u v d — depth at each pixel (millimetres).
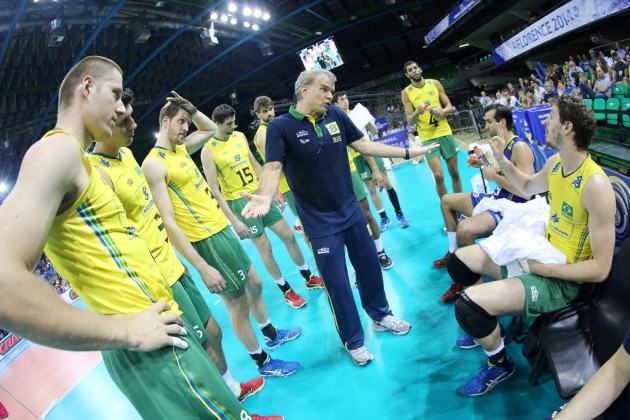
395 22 26359
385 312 3010
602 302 1853
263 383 2885
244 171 3979
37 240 969
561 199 1969
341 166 2695
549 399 2037
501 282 2014
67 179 1104
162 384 1299
